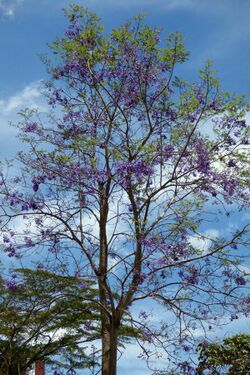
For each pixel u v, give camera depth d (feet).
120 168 51.83
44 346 68.54
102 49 57.11
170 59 54.75
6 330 67.92
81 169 53.62
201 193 55.11
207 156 53.47
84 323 69.46
